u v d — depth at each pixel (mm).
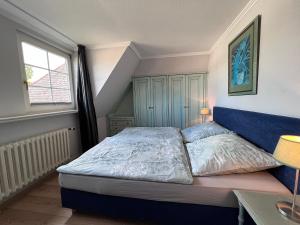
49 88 2459
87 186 1459
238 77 1993
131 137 2557
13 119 1753
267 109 1444
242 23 1922
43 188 2066
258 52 1562
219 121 2701
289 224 777
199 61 3646
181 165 1529
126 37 2627
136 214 1402
